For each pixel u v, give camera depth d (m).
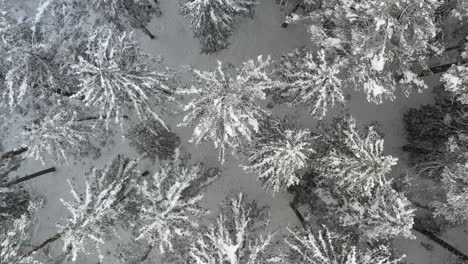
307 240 15.16
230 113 13.62
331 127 17.80
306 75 14.71
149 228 14.61
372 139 15.82
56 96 18.03
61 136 17.23
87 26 19.80
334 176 16.00
